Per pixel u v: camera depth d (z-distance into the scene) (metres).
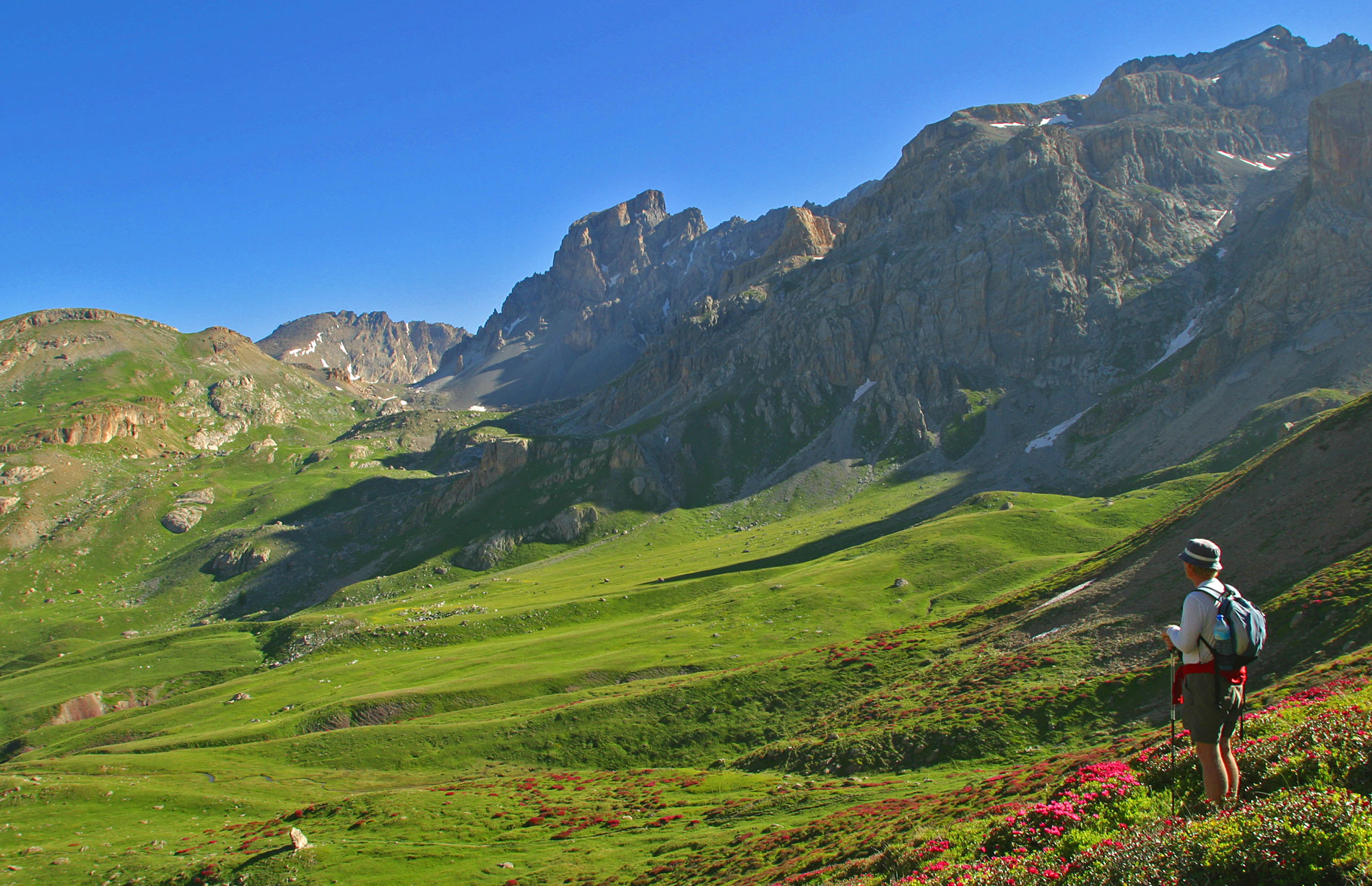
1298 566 83.50
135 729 164.00
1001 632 107.25
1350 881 11.81
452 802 88.38
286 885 70.31
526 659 163.00
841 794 69.69
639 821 75.56
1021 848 23.00
